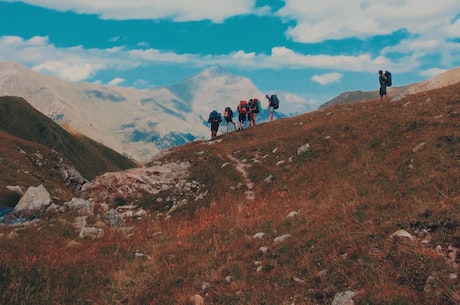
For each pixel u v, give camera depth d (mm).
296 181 25328
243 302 10086
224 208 24781
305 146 29281
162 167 34562
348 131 28906
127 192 31375
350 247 10711
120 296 12156
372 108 33875
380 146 22969
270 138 38406
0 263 12414
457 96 27734
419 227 10547
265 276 11164
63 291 12023
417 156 17359
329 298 8992
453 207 10578
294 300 9484
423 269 8469
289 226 14773
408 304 7637
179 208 27656
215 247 14984
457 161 14922
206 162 34875
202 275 12664
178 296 11352
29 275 12367
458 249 8844
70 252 15453
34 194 24594
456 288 7504
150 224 24297
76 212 22891
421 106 28188
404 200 12836
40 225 18953
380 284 8531
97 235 18344
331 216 13891
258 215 19047
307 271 10562
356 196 15617
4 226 19531
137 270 14047
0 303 10367
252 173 30109
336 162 24469
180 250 15766
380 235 10727
